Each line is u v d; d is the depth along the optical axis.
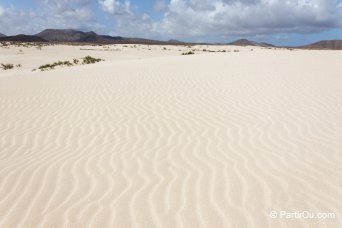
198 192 4.26
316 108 7.97
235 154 5.51
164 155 5.59
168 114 8.09
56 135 6.91
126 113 8.34
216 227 3.51
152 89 10.97
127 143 6.24
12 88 12.84
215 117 7.67
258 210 3.79
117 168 5.12
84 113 8.52
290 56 19.22
